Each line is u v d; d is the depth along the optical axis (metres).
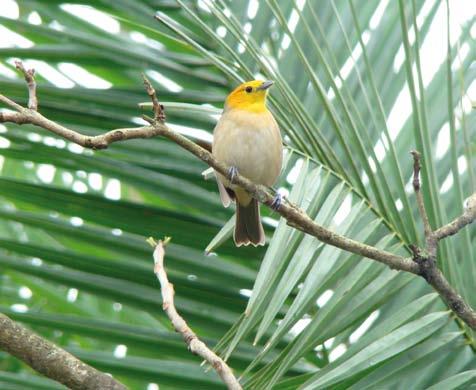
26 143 10.59
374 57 11.40
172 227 10.33
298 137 9.66
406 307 8.44
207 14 12.05
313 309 10.34
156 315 10.87
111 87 10.89
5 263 10.11
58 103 10.71
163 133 7.64
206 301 10.13
